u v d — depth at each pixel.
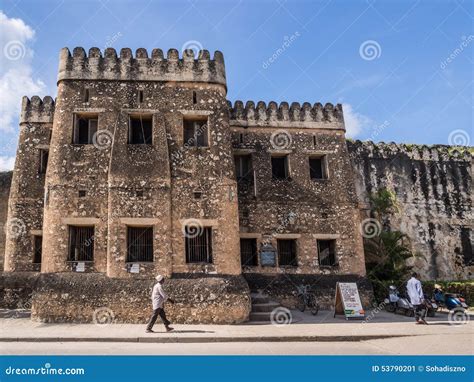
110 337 12.81
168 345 12.21
